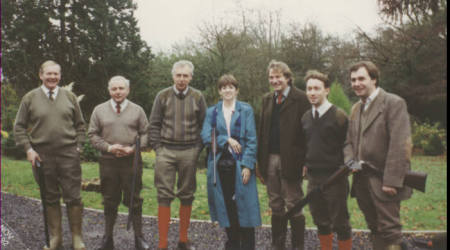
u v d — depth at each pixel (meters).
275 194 3.32
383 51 20.17
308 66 22.59
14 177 6.98
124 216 4.66
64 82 16.67
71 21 16.66
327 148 2.91
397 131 2.47
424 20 7.17
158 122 3.45
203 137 3.27
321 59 22.78
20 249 3.27
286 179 3.22
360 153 2.66
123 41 18.45
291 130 3.18
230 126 3.21
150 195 5.80
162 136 3.43
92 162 10.15
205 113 3.48
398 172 2.45
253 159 3.17
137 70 18.73
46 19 16.27
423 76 19.30
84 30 16.95
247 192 3.15
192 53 19.95
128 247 3.51
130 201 3.26
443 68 18.03
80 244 3.32
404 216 5.08
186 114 3.40
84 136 3.42
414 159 13.95
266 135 3.32
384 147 2.57
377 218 2.73
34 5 16.19
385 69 20.16
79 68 17.05
